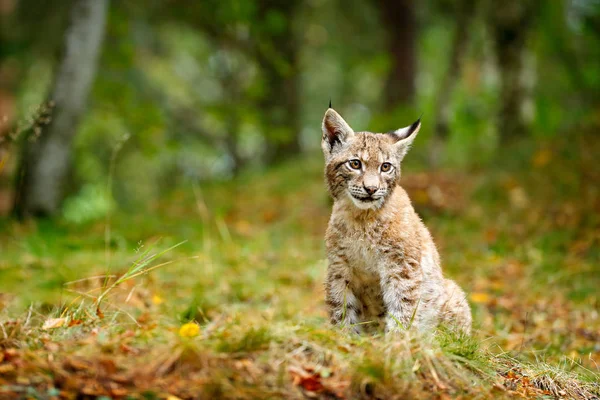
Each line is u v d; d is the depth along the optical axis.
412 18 26.30
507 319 9.84
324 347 5.81
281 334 5.86
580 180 16.38
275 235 15.38
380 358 5.62
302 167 24.09
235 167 31.12
